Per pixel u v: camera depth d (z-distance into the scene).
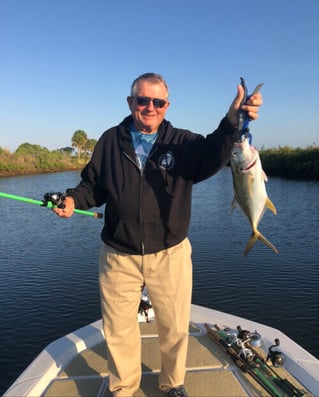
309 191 32.88
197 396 2.79
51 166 68.31
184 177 2.66
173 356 2.73
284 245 14.14
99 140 2.88
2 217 22.67
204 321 3.89
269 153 56.69
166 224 2.65
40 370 3.09
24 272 11.53
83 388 2.94
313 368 3.03
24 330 7.91
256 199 2.60
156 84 2.58
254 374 2.97
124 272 2.74
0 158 59.03
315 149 49.31
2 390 6.11
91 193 2.96
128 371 2.79
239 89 2.27
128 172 2.65
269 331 3.64
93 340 3.58
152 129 2.67
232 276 10.72
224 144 2.43
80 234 17.27
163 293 2.70
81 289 10.02
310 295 9.35
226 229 17.27
